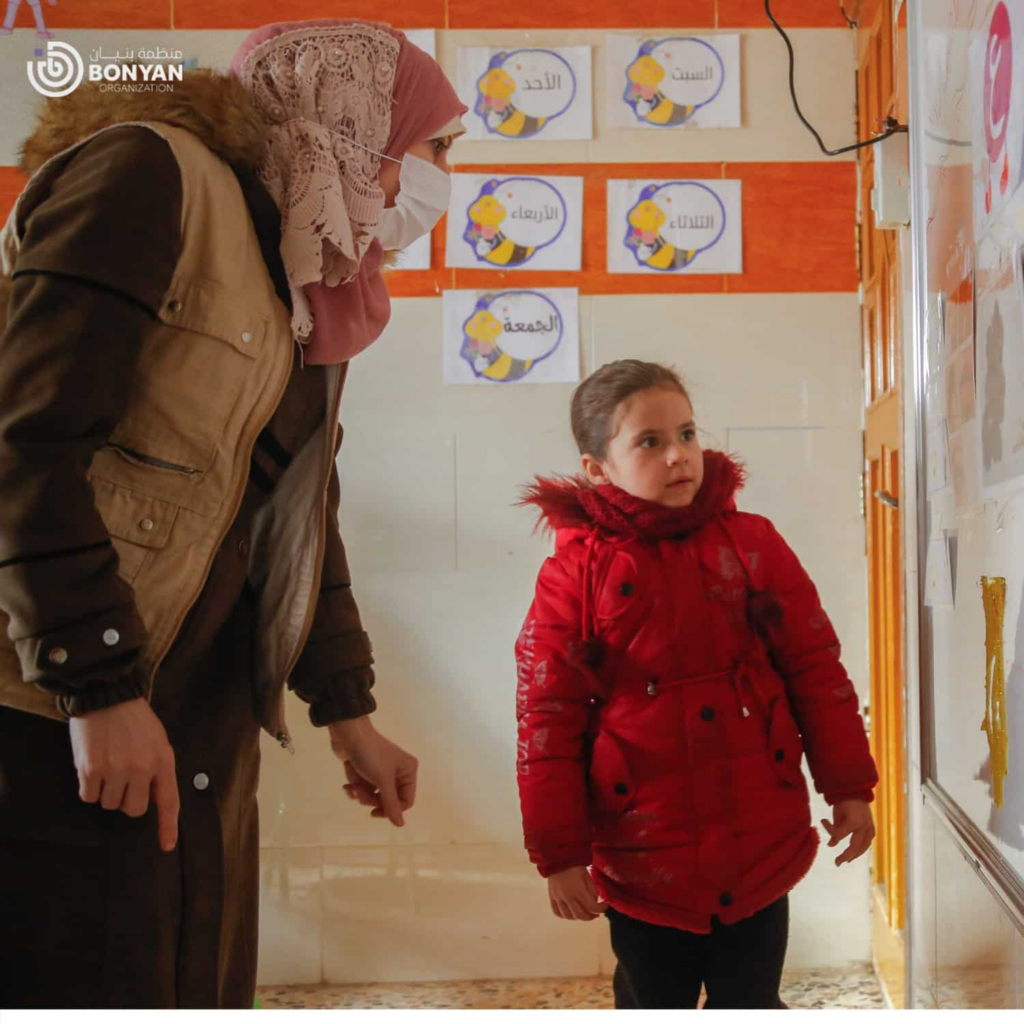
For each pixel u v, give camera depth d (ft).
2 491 2.49
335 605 3.86
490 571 7.71
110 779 2.61
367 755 3.79
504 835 7.61
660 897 4.55
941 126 4.04
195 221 2.93
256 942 3.52
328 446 3.39
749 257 7.75
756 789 4.60
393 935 7.57
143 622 2.72
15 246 2.83
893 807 6.73
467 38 7.76
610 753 4.69
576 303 7.75
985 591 3.44
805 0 7.72
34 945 2.70
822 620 4.96
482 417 7.75
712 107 7.75
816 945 7.52
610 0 7.76
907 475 5.19
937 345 4.21
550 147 7.78
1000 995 3.43
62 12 7.64
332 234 3.14
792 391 7.71
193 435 2.92
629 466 4.96
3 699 2.66
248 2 7.68
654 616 4.73
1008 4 2.94
